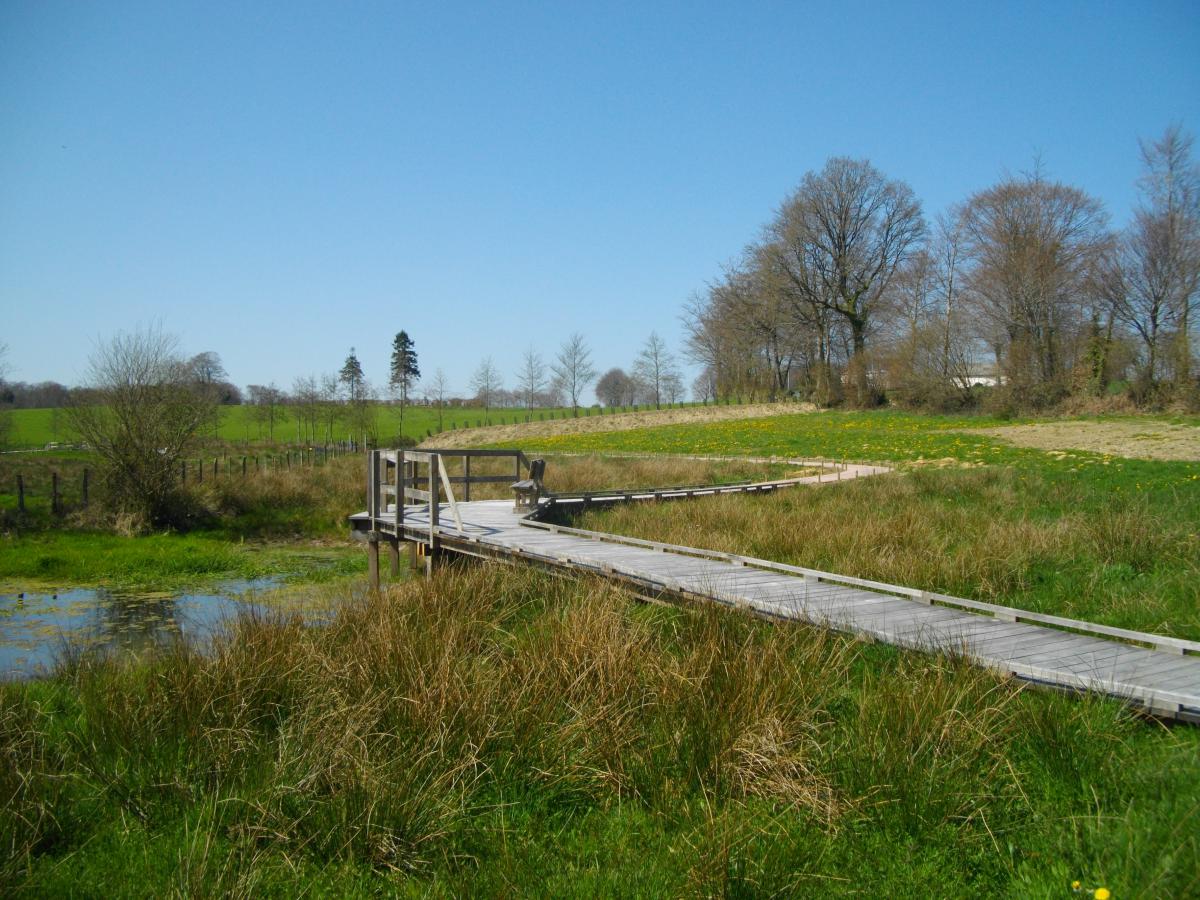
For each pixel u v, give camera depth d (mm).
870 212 50281
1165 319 36750
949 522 13195
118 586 15008
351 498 24219
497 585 9602
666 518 14711
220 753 5379
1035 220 42281
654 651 6688
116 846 4648
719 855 4066
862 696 5660
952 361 46000
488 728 5402
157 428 20938
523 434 52219
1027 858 4168
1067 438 28812
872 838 4414
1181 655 6355
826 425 42625
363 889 4191
